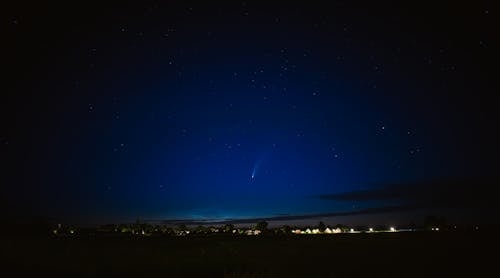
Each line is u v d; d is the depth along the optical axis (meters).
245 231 117.31
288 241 52.16
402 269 17.39
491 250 26.75
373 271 16.81
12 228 68.88
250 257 23.08
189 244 43.78
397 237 58.31
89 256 20.45
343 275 15.91
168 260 19.31
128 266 17.09
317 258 23.61
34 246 25.47
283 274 15.80
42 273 15.25
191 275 15.88
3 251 19.84
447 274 15.63
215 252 24.81
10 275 14.68
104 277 15.15
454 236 53.00
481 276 15.21
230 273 15.92
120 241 51.62
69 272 15.62
